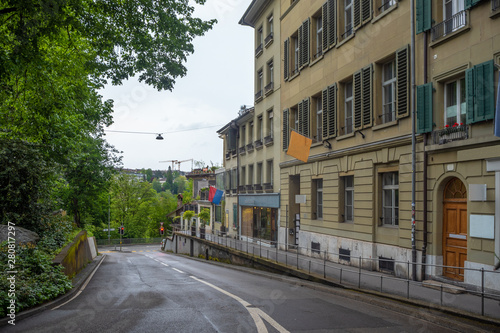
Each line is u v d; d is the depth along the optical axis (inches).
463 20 426.3
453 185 444.8
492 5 386.6
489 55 392.5
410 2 508.7
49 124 556.1
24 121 512.7
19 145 567.5
